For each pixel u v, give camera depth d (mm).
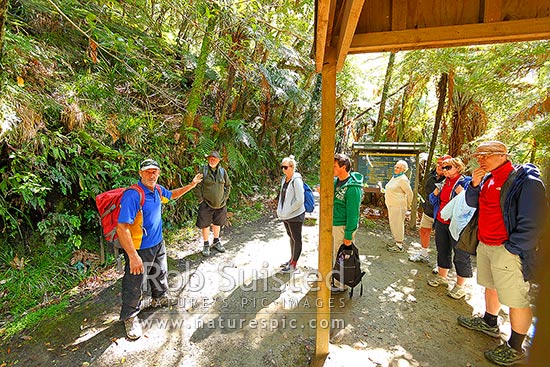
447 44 1608
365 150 5512
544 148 3129
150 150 4355
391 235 4906
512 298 2076
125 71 4156
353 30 1241
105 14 3311
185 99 5230
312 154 9297
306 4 3643
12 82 2867
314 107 7105
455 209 2844
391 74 6090
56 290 2963
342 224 2920
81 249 3428
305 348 2344
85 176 3463
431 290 3201
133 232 2361
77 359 2182
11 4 3479
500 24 1451
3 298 2684
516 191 1994
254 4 2857
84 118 3461
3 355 2209
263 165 7660
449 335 2508
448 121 5836
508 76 3703
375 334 2502
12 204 3066
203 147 5012
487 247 2238
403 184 4090
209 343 2371
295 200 3256
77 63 3939
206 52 4562
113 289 3053
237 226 5062
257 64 4980
